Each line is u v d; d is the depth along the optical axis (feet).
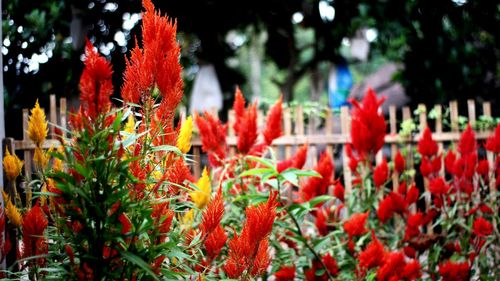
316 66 46.88
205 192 8.35
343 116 18.79
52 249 6.44
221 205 6.42
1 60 9.79
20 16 18.44
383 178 12.98
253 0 34.40
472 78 25.81
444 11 26.43
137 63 5.81
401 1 27.22
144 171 5.78
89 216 5.31
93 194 5.27
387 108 30.12
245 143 10.82
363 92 39.65
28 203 7.62
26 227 6.48
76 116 5.30
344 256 11.41
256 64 74.49
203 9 31.83
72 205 5.32
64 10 19.36
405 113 19.35
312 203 9.79
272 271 10.35
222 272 8.61
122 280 5.48
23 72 18.43
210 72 36.22
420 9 26.61
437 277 12.89
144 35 5.71
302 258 10.76
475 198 13.98
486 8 26.45
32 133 7.10
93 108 5.28
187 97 41.91
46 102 18.83
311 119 19.39
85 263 5.35
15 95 18.29
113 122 5.39
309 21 37.24
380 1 27.66
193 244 6.44
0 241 7.26
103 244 5.41
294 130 19.65
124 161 5.30
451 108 19.52
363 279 9.91
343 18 32.50
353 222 10.99
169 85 5.71
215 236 6.68
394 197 12.55
